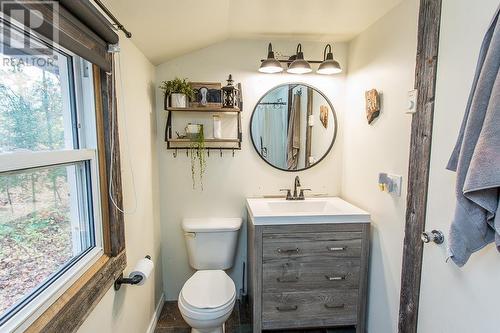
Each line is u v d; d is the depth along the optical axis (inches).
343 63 88.7
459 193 36.3
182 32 68.8
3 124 28.2
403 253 57.6
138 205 66.4
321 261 70.7
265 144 89.6
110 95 47.6
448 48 45.6
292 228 69.3
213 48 85.7
